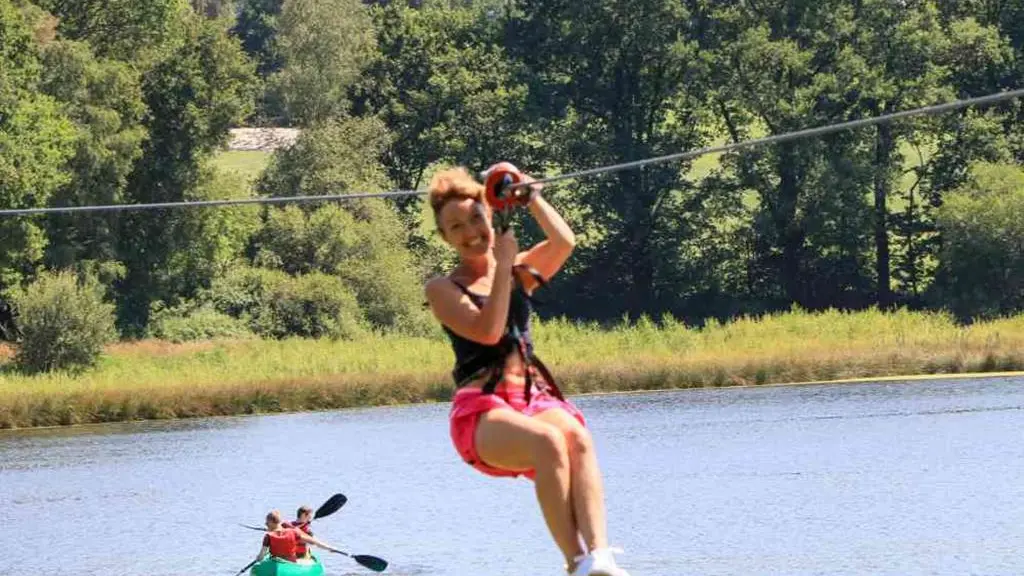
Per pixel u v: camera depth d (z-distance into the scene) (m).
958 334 158.62
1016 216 196.25
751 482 79.00
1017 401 114.56
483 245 16.69
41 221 182.38
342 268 199.50
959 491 73.38
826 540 61.69
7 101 168.75
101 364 164.50
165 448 105.94
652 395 134.88
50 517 75.62
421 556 61.72
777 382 141.12
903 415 108.06
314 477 87.94
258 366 156.88
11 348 169.38
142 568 61.31
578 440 15.78
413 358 158.75
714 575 54.94
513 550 62.53
